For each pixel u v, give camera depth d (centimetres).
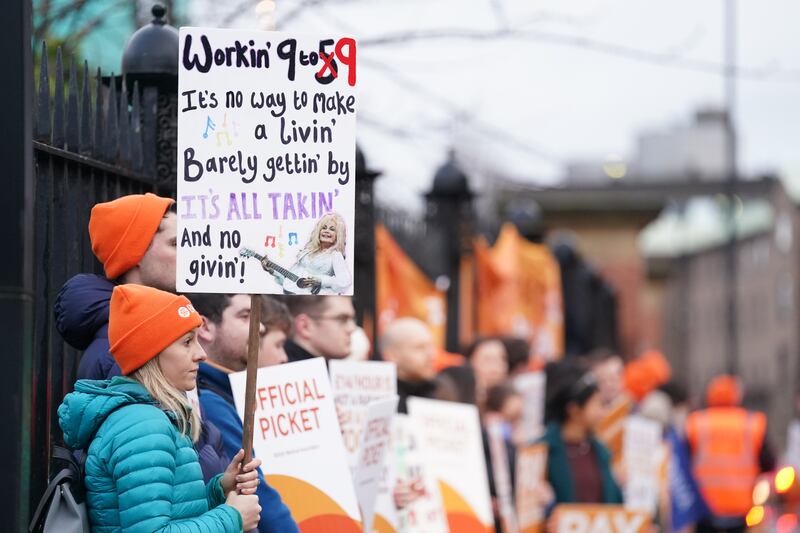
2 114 871
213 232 967
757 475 2700
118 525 870
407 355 1630
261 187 972
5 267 866
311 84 979
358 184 1786
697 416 2698
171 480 870
